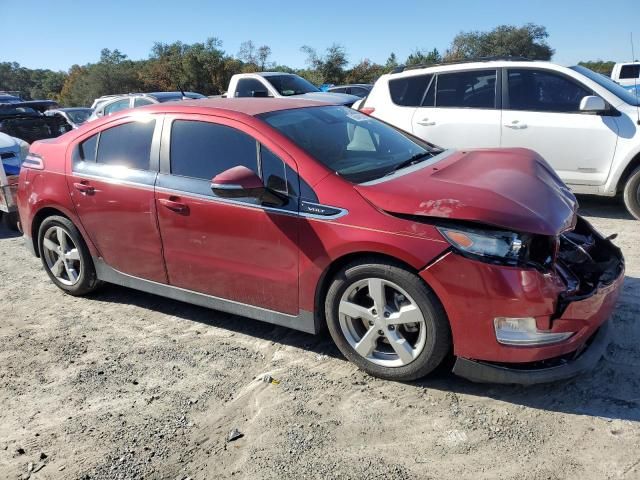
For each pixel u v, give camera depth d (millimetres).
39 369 3641
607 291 2986
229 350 3750
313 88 12516
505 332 2834
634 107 6004
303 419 2947
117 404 3195
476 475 2479
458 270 2820
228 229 3551
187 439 2852
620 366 3211
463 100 6820
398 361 3168
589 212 6621
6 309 4645
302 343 3777
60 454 2793
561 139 6246
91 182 4238
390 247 2949
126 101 13172
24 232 4930
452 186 3127
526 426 2779
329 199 3193
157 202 3867
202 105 3965
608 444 2607
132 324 4238
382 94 7430
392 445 2709
